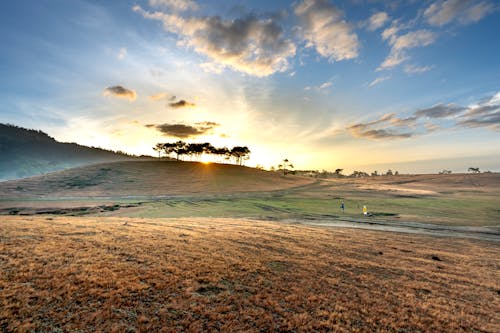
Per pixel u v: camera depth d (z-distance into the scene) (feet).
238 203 174.29
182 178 339.77
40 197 209.77
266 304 27.86
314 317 26.22
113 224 61.98
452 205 173.78
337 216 122.72
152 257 37.91
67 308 23.76
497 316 29.22
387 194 252.83
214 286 30.91
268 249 48.37
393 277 39.09
